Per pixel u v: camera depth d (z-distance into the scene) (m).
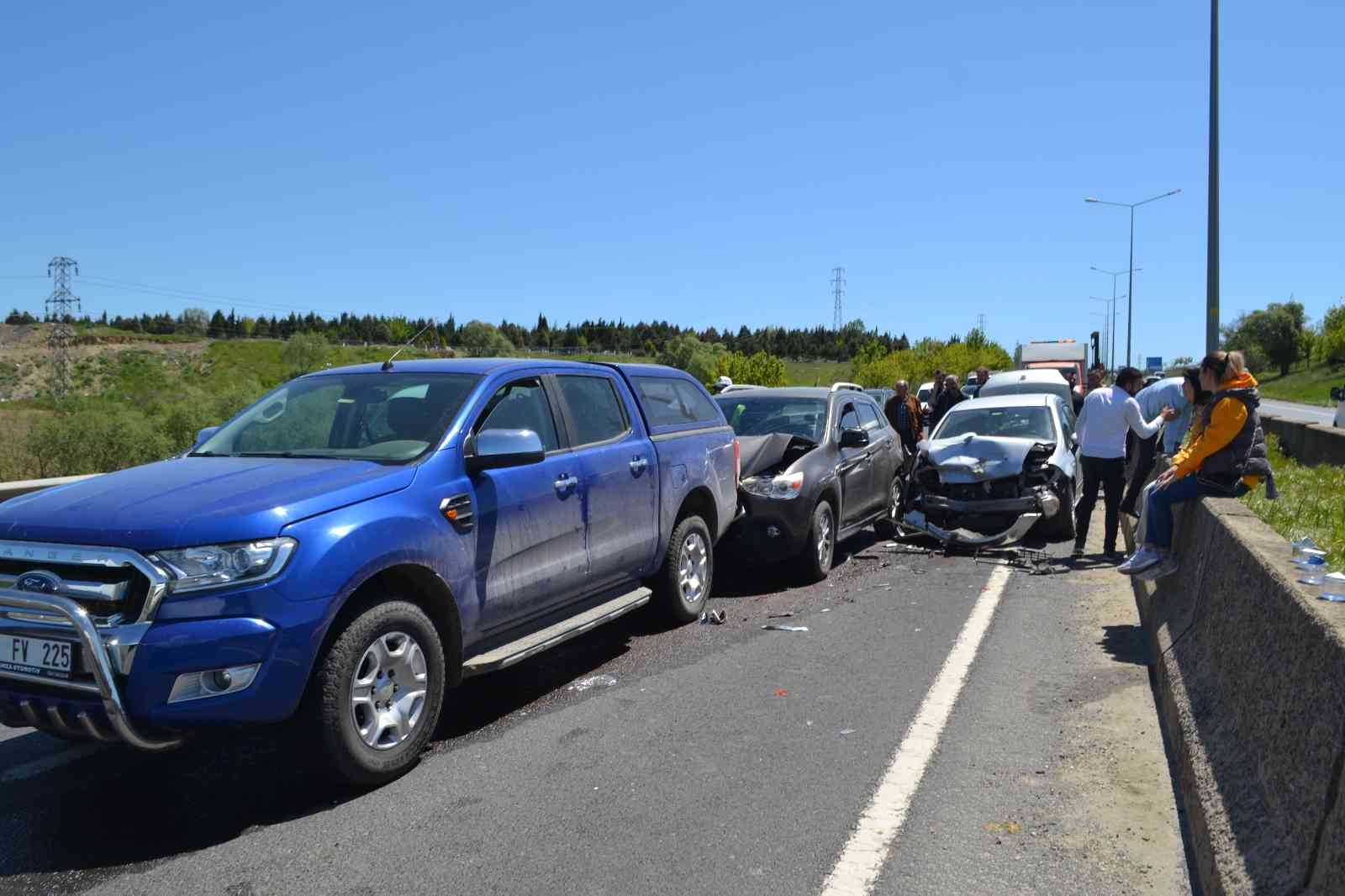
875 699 5.34
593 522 5.77
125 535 3.72
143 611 3.62
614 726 4.96
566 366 6.12
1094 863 3.48
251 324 177.25
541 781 4.27
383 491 4.38
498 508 4.97
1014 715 5.05
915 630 6.89
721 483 7.44
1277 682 3.29
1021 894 3.28
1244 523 4.82
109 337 156.50
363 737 4.13
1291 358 101.88
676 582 6.83
